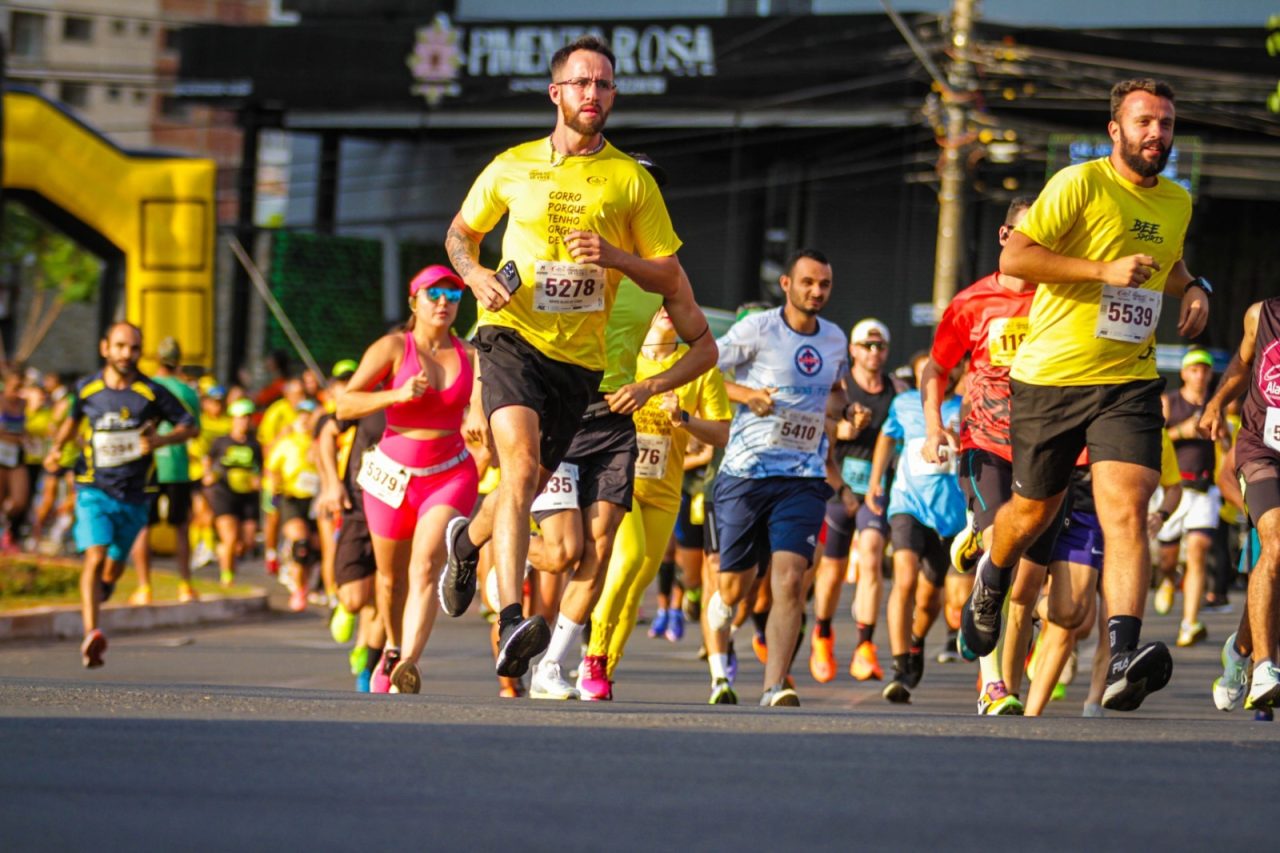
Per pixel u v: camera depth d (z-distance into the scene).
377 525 27.09
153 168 77.50
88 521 36.88
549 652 26.44
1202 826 11.48
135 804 11.39
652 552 29.17
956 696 35.28
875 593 36.66
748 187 118.75
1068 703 33.44
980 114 84.69
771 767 13.45
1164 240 20.11
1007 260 19.81
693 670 38.97
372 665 30.97
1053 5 114.62
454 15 128.88
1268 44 47.81
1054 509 21.31
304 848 10.12
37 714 15.98
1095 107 103.69
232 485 59.41
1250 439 23.73
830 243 117.56
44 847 10.04
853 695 35.06
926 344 115.00
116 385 37.75
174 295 77.38
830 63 111.88
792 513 27.94
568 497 25.31
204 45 127.31
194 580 58.84
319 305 125.62
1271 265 109.56
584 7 125.69
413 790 12.05
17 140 75.88
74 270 167.12
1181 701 34.12
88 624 36.47
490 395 20.55
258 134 129.12
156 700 17.66
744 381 28.69
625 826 10.95
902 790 12.55
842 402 31.67
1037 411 20.50
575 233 19.91
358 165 132.38
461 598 22.58
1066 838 10.94
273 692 19.55
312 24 125.69
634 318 25.86
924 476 34.28
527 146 21.00
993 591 22.52
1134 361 20.25
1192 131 107.75
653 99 115.94
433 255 130.38
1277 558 22.77
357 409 26.28
